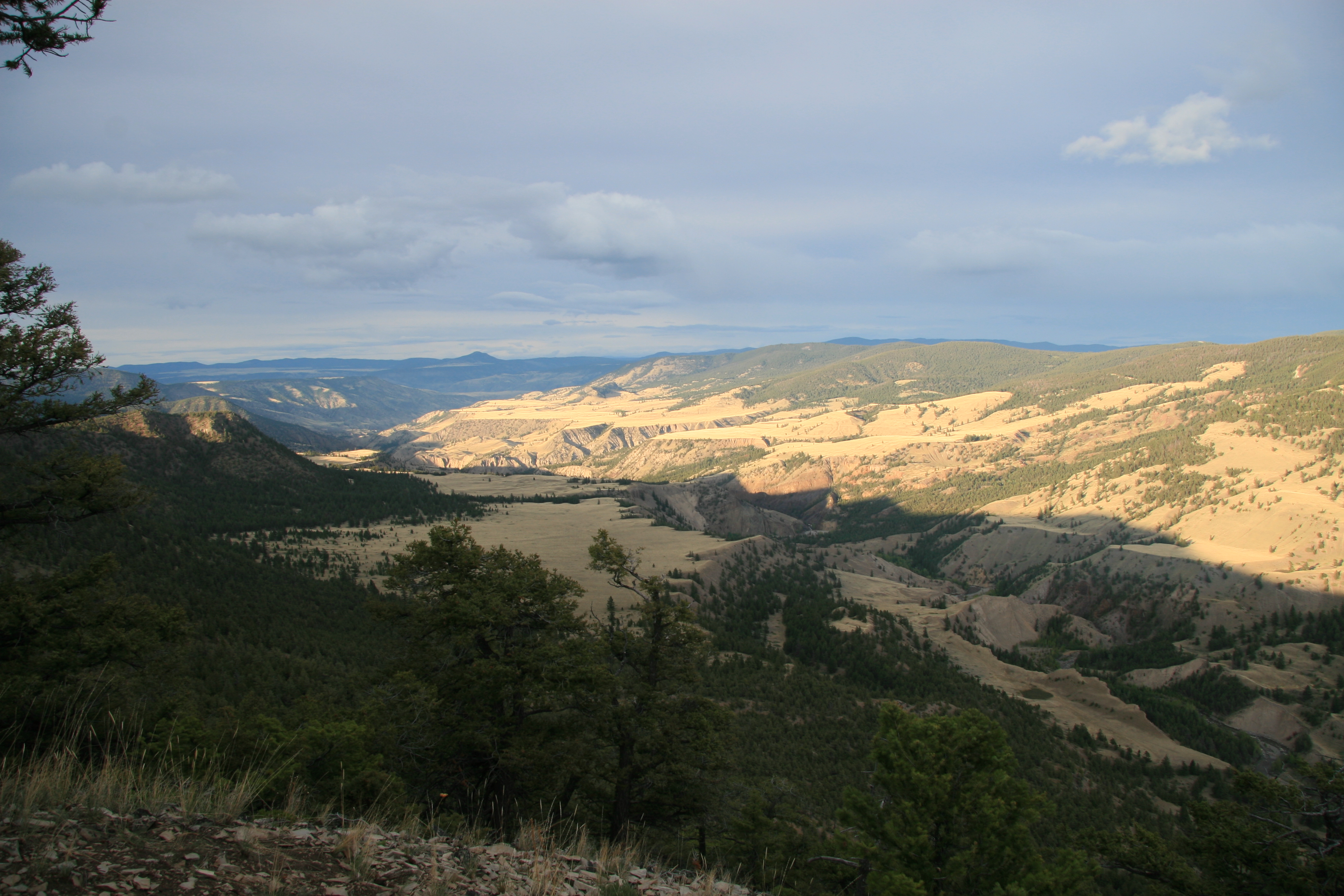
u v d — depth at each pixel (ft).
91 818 27.22
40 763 29.96
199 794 32.14
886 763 91.45
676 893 35.06
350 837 30.07
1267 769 303.48
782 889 73.46
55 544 215.92
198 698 131.54
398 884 27.48
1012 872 82.33
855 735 211.20
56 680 68.64
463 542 94.53
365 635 250.98
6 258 64.80
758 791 119.34
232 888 23.94
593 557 96.43
